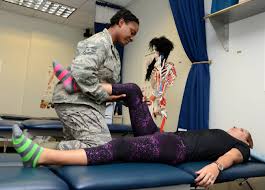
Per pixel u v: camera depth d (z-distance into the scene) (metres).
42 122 2.31
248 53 2.24
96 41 1.54
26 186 0.80
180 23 2.77
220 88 2.48
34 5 4.43
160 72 3.07
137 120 1.66
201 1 2.67
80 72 1.45
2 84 4.56
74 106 1.50
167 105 3.16
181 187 1.15
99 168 1.09
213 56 2.59
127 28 1.75
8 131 2.08
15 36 4.72
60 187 0.86
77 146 1.43
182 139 1.49
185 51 2.72
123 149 1.24
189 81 2.62
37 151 1.09
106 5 4.21
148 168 1.15
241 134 1.87
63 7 4.45
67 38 5.21
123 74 4.27
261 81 2.11
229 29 2.45
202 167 1.33
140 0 4.04
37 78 4.85
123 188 0.97
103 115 1.58
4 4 4.43
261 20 2.16
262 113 2.08
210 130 1.68
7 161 1.30
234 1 2.19
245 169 1.43
